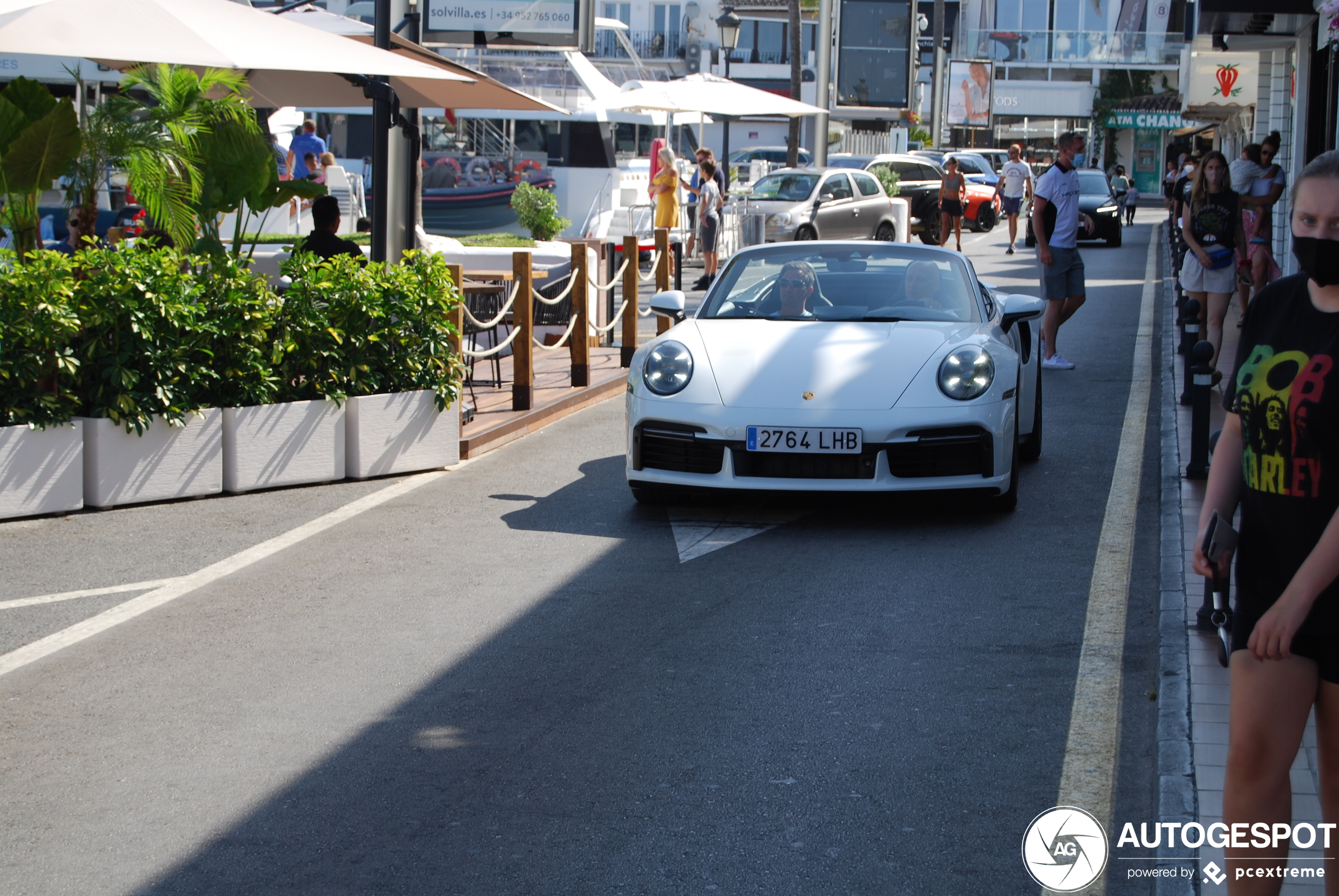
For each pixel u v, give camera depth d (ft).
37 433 23.08
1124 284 66.39
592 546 21.42
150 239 24.58
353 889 10.80
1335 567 7.90
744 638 16.87
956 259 26.37
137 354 24.02
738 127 191.31
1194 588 18.21
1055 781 12.69
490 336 37.93
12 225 29.43
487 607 18.34
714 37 210.79
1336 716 8.15
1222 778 12.34
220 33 27.81
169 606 18.51
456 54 84.58
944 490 21.67
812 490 21.56
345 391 26.73
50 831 11.91
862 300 25.07
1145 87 186.91
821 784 12.63
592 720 14.29
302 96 40.24
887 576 19.48
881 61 119.85
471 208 86.63
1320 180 7.93
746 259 26.66
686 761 13.20
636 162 93.66
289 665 16.12
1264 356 8.35
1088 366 40.57
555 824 11.87
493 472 27.30
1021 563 20.06
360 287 26.43
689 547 21.22
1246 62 66.54
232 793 12.63
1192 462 24.71
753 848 11.39
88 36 25.95
